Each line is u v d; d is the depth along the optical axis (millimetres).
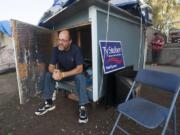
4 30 6164
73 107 3064
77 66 2656
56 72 2617
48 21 3508
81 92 2521
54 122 2561
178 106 2918
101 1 2555
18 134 2279
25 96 3146
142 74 2117
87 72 3342
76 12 3068
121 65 3383
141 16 4000
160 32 8383
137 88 2828
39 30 3465
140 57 4672
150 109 1766
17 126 2479
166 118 1629
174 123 1820
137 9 3766
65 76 2629
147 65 7090
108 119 2600
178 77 1697
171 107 1647
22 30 2916
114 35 3287
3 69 6562
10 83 4977
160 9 8383
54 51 2854
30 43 3170
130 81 2781
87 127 2404
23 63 3008
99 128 2367
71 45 2779
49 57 3914
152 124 1478
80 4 2617
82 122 2508
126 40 3789
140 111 1723
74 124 2492
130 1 3492
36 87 3484
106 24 3008
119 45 3410
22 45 2938
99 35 2850
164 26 8711
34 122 2578
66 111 2910
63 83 3383
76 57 2684
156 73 1959
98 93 2971
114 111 2854
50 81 2785
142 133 2191
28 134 2275
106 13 2973
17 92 4027
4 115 2820
